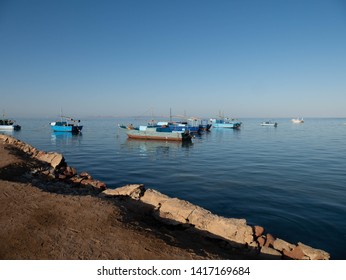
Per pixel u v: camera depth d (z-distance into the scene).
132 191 14.98
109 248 8.26
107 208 11.40
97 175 26.62
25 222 9.63
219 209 16.83
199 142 59.84
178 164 32.81
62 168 23.45
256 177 25.41
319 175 26.22
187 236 10.79
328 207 17.00
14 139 29.66
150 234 9.51
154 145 54.28
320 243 12.48
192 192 20.48
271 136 76.44
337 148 48.03
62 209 11.01
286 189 21.14
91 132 97.75
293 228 14.02
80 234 9.00
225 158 37.38
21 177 18.38
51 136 76.25
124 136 77.75
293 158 37.00
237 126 110.25
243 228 10.66
